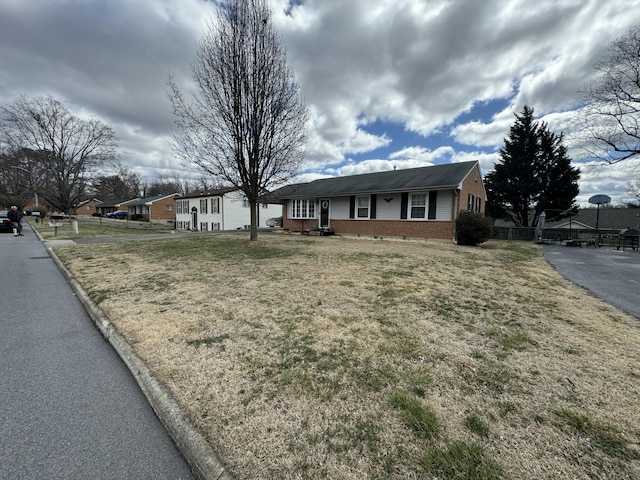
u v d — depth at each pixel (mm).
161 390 2234
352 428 1852
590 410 2080
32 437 1830
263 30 9656
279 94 10094
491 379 2449
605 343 3242
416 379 2414
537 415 2008
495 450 1686
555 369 2645
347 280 5758
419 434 1802
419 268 7141
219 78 9664
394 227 15172
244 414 1977
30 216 48812
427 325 3602
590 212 32750
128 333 3279
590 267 9062
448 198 13484
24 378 2521
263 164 10773
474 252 10992
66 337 3395
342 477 1508
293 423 1892
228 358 2725
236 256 8703
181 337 3174
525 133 24344
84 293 4859
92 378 2547
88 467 1626
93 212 69625
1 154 34156
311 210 19203
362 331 3371
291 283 5492
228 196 27984
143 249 10203
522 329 3580
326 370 2533
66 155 34938
